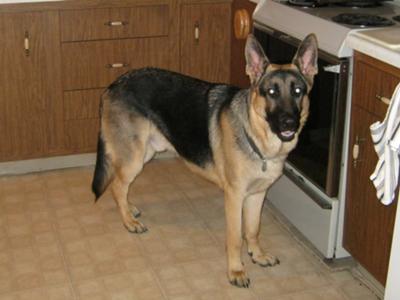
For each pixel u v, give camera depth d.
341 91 2.16
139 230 2.62
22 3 2.83
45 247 2.51
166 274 2.35
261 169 2.15
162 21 3.08
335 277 2.34
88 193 2.96
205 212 2.81
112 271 2.36
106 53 3.05
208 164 2.32
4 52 2.90
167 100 2.41
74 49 3.00
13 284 2.27
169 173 3.18
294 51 2.43
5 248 2.49
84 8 2.94
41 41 2.93
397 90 1.63
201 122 2.30
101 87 3.11
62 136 3.13
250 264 2.42
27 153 3.11
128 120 2.49
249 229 2.39
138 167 2.55
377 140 1.73
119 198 2.62
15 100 3.00
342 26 2.18
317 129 2.32
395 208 2.00
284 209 2.69
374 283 2.28
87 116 3.14
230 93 2.24
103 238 2.58
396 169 1.66
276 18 2.54
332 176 2.27
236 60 3.15
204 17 3.14
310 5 2.52
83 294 2.22
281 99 2.01
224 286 2.28
